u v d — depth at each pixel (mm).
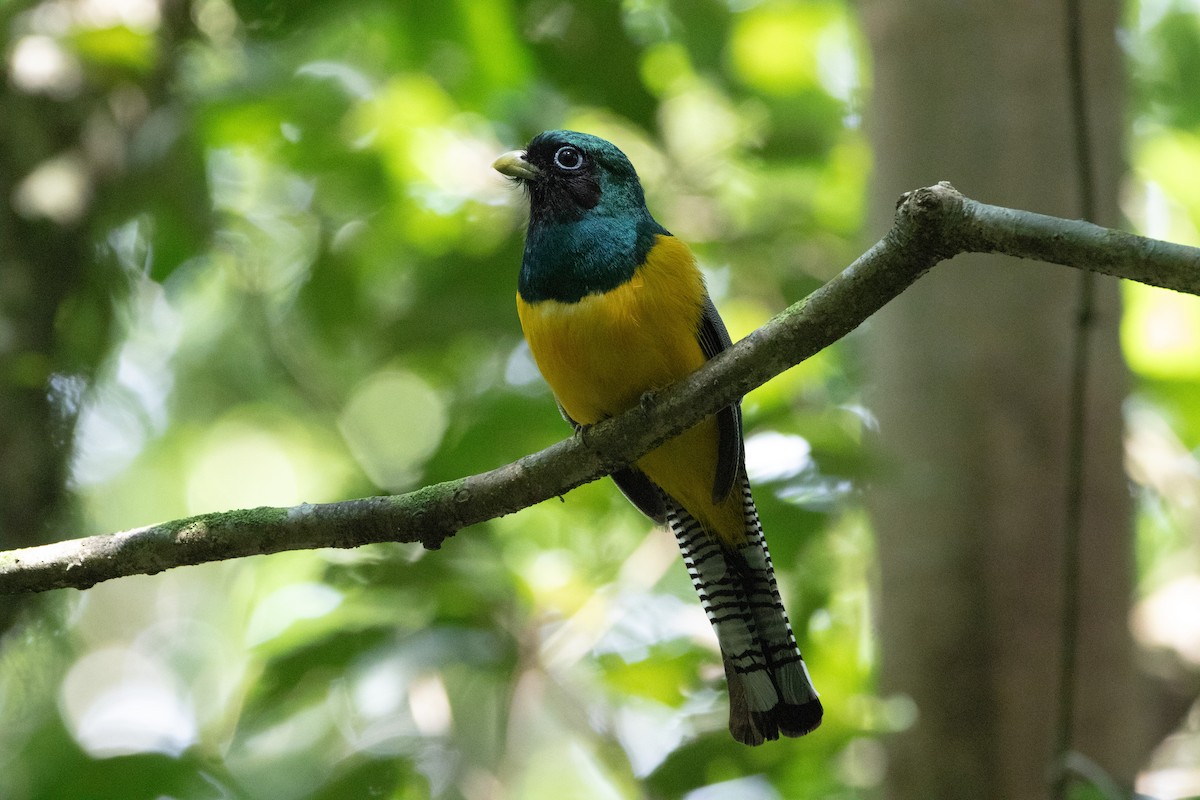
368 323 14734
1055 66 11219
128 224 14148
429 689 10664
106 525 18094
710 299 8578
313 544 7348
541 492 7430
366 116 15312
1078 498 9078
